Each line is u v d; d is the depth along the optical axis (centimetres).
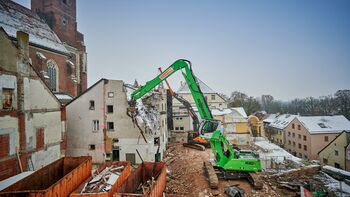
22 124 1440
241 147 2961
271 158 2180
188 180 1708
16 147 1399
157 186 1141
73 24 3891
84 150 2236
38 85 1622
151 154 2169
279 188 1552
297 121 3978
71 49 3666
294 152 4078
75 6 3969
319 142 3556
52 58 3002
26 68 1490
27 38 1512
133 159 2184
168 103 3531
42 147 1644
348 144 2606
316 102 9494
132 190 1209
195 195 1447
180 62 1889
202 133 1797
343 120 3853
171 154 2577
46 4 3462
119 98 2211
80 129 2245
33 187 1052
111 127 2231
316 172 1877
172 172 1919
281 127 4578
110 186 1102
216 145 1750
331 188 1548
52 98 1786
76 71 3844
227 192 1460
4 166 1309
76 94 3400
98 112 2222
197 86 1836
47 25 3359
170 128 3512
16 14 2769
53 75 3027
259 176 1631
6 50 1346
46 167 1180
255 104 7488
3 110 1314
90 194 964
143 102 2550
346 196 1422
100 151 2214
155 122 2341
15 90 1411
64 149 1919
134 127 2188
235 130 3200
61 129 1891
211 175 1630
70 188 1058
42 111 1655
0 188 1045
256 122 4003
